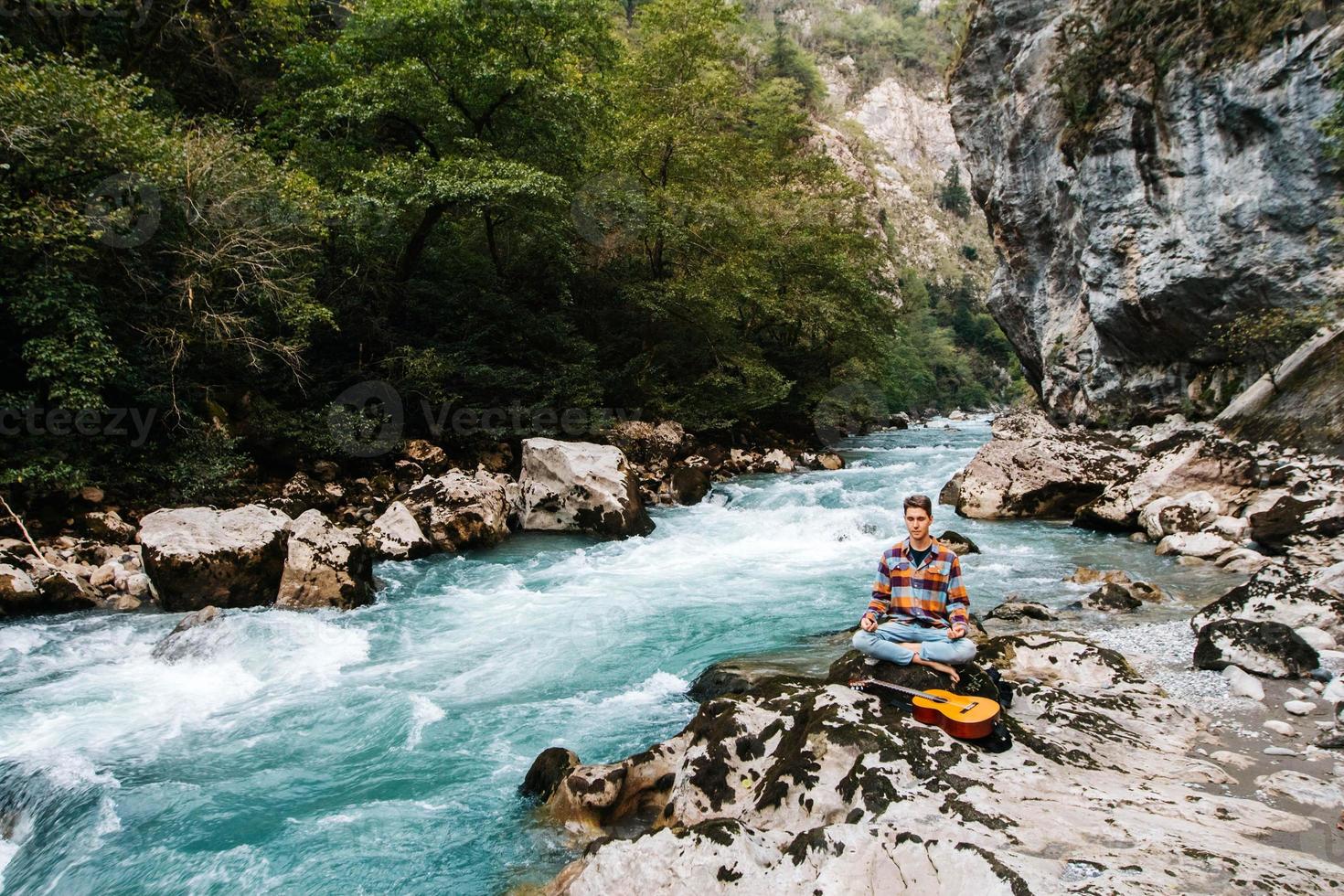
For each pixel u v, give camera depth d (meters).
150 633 7.77
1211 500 10.76
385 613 8.59
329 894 3.81
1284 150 14.07
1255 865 2.78
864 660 4.84
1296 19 13.86
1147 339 17.48
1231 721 4.70
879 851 2.93
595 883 3.14
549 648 7.37
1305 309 13.87
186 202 11.40
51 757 5.30
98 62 15.16
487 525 11.88
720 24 21.77
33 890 4.13
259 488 12.34
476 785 4.81
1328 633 5.91
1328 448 11.29
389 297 16.31
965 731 3.80
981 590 8.72
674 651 7.20
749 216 23.84
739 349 23.62
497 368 17.06
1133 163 17.08
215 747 5.46
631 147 20.34
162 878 4.05
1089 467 13.52
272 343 12.81
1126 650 6.27
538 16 16.39
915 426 42.72
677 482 15.90
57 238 9.87
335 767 5.13
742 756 4.11
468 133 17.03
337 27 23.23
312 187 13.56
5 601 8.17
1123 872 2.71
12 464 9.81
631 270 22.41
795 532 12.41
